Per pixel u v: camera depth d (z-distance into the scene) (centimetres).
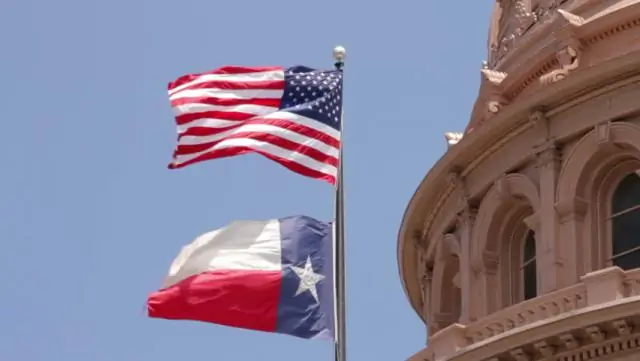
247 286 8344
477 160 10694
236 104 8631
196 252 8412
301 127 8562
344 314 8044
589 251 9894
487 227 10550
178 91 8656
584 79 9994
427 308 11256
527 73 10800
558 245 9938
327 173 8506
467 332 9919
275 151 8519
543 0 11150
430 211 11225
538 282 9994
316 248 8469
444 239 11006
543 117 10219
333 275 8450
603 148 9944
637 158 9888
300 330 8344
